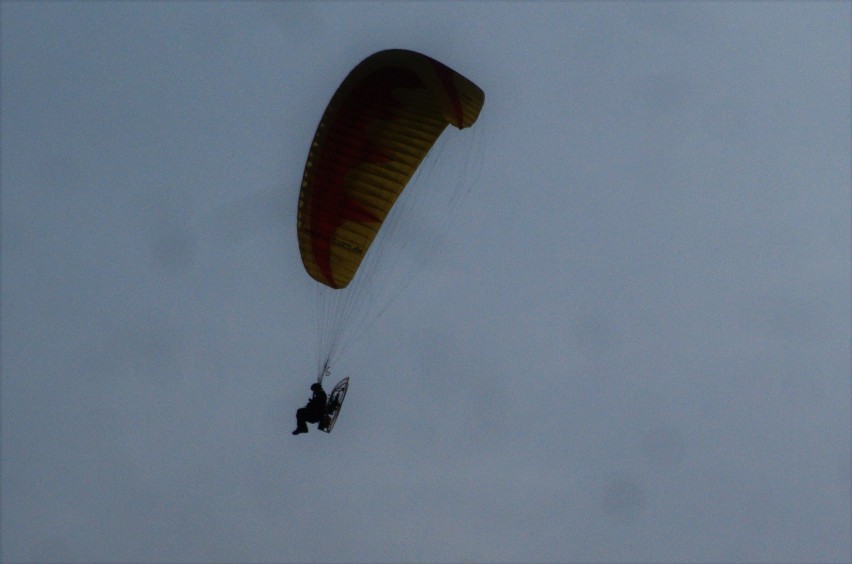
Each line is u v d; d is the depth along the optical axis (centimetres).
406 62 10825
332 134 10788
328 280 11200
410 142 10762
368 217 10875
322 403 10912
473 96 10694
